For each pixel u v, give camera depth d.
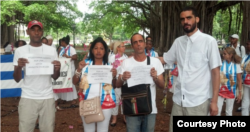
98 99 3.04
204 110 2.89
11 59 6.41
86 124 3.12
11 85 6.45
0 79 6.31
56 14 24.92
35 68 2.98
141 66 2.92
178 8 16.00
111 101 3.09
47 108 3.15
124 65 3.11
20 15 24.45
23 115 3.05
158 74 3.08
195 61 2.86
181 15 2.89
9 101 6.93
